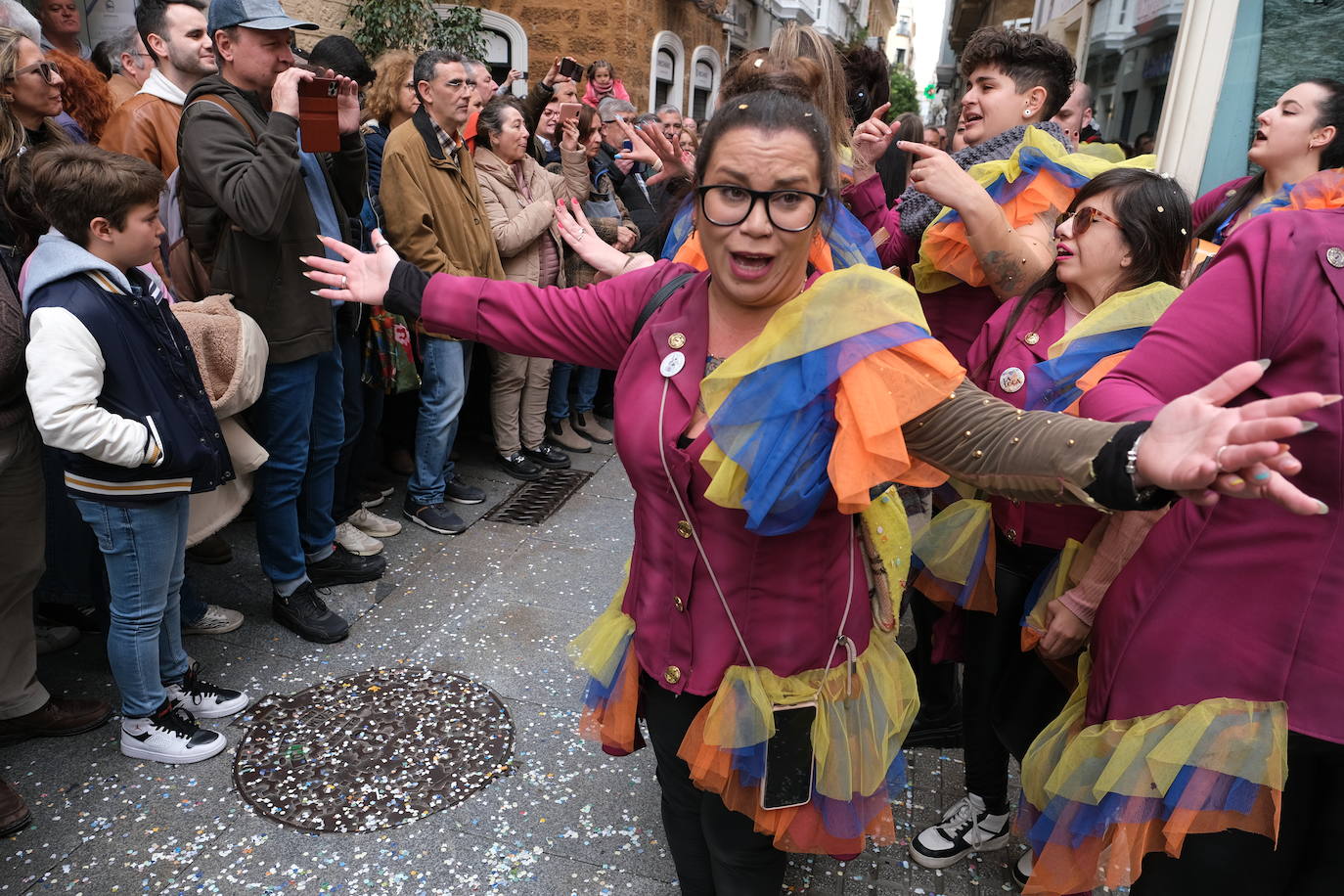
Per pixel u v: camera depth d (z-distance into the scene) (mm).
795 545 1360
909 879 2121
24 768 2307
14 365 2059
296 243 2686
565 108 4664
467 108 3562
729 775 1438
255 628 3000
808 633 1404
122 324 2062
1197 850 1378
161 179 2113
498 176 4121
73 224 2016
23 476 2186
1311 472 1232
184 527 2355
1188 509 1380
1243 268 1281
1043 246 2082
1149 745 1363
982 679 2053
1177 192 1742
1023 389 1855
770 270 1244
